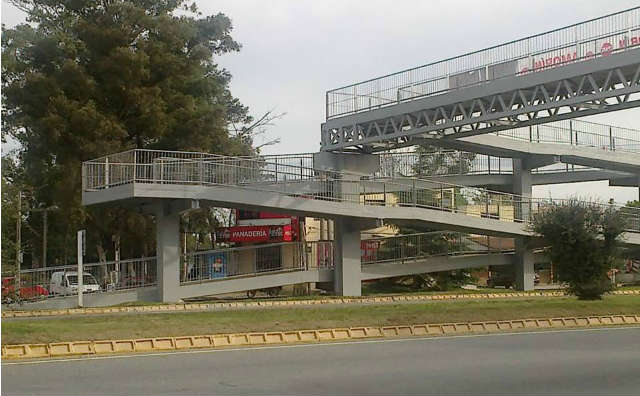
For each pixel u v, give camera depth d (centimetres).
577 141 4459
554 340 1808
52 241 5694
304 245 3669
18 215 3947
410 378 1234
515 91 3052
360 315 2153
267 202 3300
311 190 3453
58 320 2133
